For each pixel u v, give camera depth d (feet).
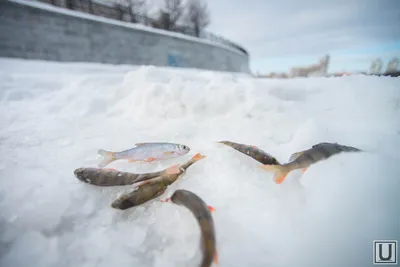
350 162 0.91
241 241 0.77
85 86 2.57
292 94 2.10
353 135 1.31
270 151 1.28
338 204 0.79
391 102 1.63
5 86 2.25
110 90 2.49
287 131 1.50
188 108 1.88
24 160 1.17
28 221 0.82
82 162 1.18
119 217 0.88
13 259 0.70
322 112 1.77
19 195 0.90
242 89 1.98
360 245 0.68
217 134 1.52
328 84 2.15
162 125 1.71
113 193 0.97
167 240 0.80
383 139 1.22
